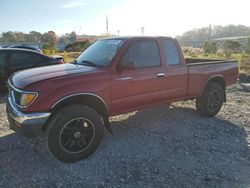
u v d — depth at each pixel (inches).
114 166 158.4
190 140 196.2
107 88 173.0
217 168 158.1
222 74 251.8
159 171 153.7
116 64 178.9
